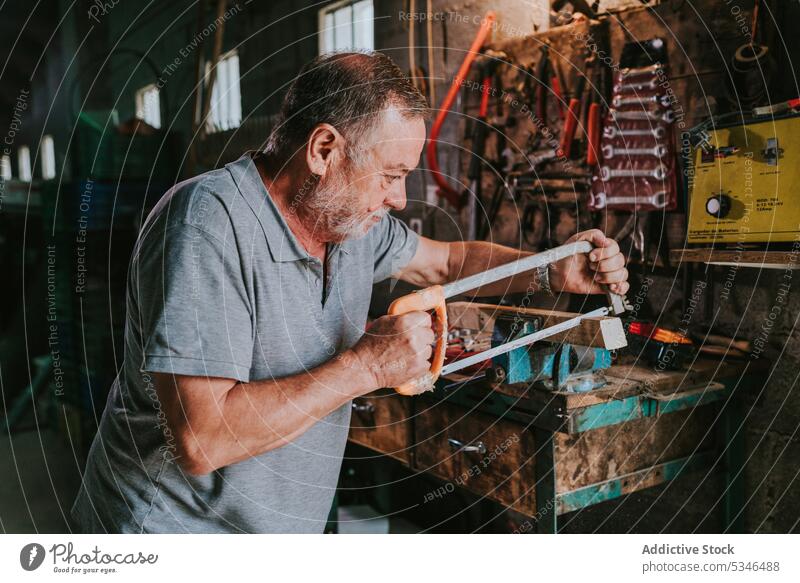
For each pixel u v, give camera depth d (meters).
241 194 1.13
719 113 1.73
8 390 4.48
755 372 1.71
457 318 1.76
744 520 1.83
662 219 1.90
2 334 4.73
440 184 2.52
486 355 1.45
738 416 1.74
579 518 2.31
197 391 1.05
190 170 3.47
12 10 5.93
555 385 1.46
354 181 1.18
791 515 1.72
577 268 1.47
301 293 1.23
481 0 2.45
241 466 1.24
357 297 1.39
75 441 3.73
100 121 5.46
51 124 6.18
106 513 1.29
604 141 2.00
